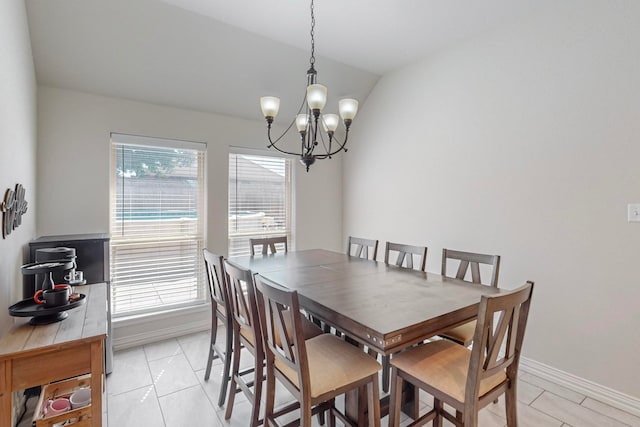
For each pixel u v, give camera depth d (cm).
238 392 213
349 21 254
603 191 206
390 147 357
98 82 262
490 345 129
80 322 148
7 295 160
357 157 401
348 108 207
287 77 320
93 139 267
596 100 208
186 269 317
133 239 291
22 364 124
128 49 247
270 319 147
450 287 181
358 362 146
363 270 225
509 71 253
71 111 258
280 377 150
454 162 293
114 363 252
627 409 196
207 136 322
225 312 204
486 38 268
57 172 253
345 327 137
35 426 163
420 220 325
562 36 223
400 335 123
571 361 221
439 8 236
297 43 285
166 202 307
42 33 220
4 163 153
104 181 271
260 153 359
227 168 335
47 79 246
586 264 214
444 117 301
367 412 162
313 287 180
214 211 327
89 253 226
